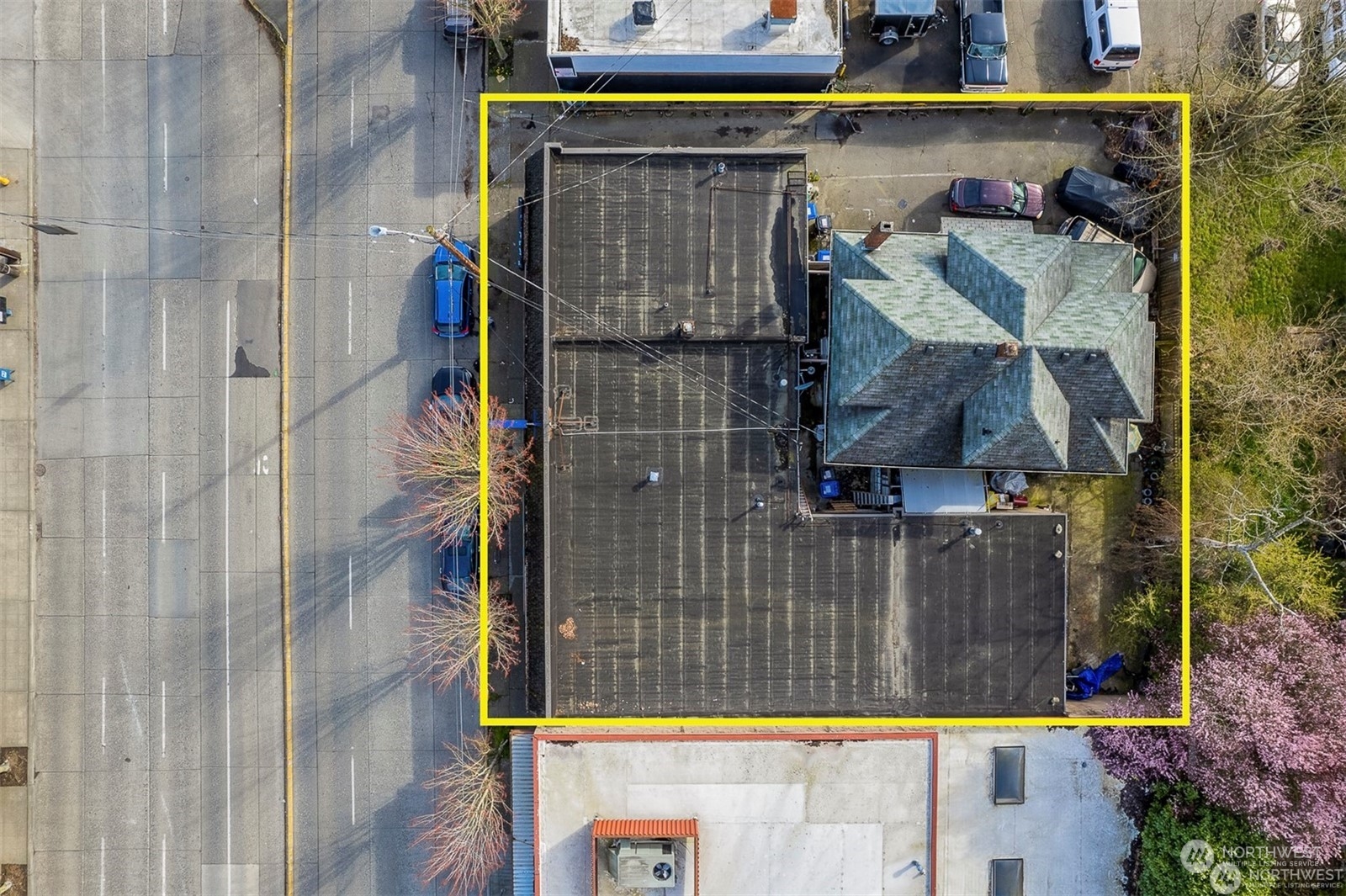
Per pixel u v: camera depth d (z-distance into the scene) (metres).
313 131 27.58
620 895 24.36
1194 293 26.73
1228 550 25.28
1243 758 24.02
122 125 27.67
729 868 25.03
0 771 27.78
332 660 27.98
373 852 28.08
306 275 27.62
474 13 25.75
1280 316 26.80
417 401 27.70
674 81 26.33
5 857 27.73
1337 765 23.45
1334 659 24.02
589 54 24.84
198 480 27.91
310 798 28.06
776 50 24.84
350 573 27.91
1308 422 26.30
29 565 27.92
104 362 27.80
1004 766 25.52
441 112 27.47
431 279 27.55
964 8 26.44
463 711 27.73
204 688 28.06
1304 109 26.17
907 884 25.12
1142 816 25.73
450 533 26.45
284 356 27.69
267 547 27.95
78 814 28.02
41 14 27.50
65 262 27.72
